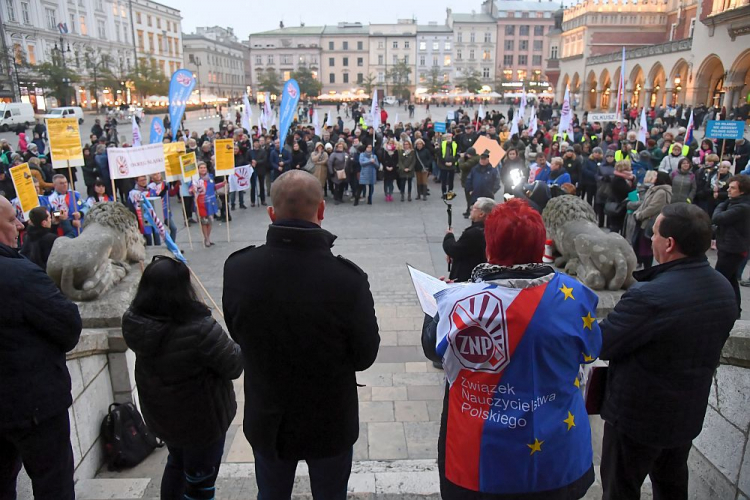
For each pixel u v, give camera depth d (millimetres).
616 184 9914
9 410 2525
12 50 51156
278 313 2176
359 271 2271
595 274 4805
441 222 12617
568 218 5289
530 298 1904
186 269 2768
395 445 4480
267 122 23500
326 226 12398
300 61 99375
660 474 2699
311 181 2260
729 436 2916
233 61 109250
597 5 57688
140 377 2771
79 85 59500
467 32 93500
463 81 87562
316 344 2209
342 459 2461
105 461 4191
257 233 11984
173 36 86125
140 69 61844
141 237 5605
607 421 2617
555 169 10438
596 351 2035
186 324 2705
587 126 23750
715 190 9602
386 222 12703
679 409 2416
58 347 2684
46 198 8734
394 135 20797
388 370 5871
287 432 2307
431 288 2354
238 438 4641
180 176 12312
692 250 2395
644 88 47281
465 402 2004
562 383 1958
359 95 84500
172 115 14164
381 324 7156
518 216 1979
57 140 7941
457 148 17250
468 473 2000
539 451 1934
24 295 2498
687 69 40625
